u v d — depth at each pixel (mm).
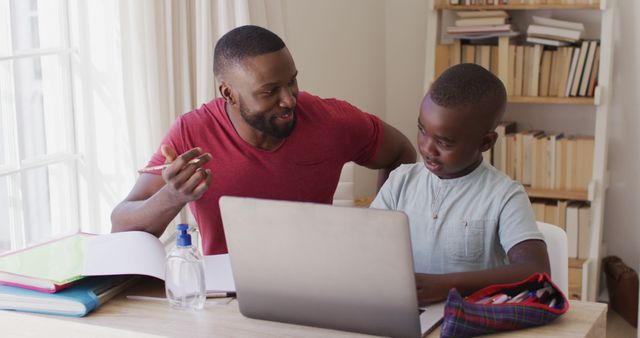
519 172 3818
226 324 1540
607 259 3863
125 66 2662
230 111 2008
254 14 3031
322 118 2094
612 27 3576
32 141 2711
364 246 1393
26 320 1617
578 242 3732
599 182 3666
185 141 2000
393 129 2301
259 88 1838
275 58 1841
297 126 2053
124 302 1672
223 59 1888
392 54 4352
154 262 1704
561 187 3756
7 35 2590
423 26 4242
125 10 2637
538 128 4039
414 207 1843
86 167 2801
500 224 1723
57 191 2807
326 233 1415
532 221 1701
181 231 1625
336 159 2129
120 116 2721
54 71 2742
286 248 1464
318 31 3719
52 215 2805
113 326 1538
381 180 2367
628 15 3752
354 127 2156
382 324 1452
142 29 2646
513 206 1709
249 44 1850
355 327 1478
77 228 2863
